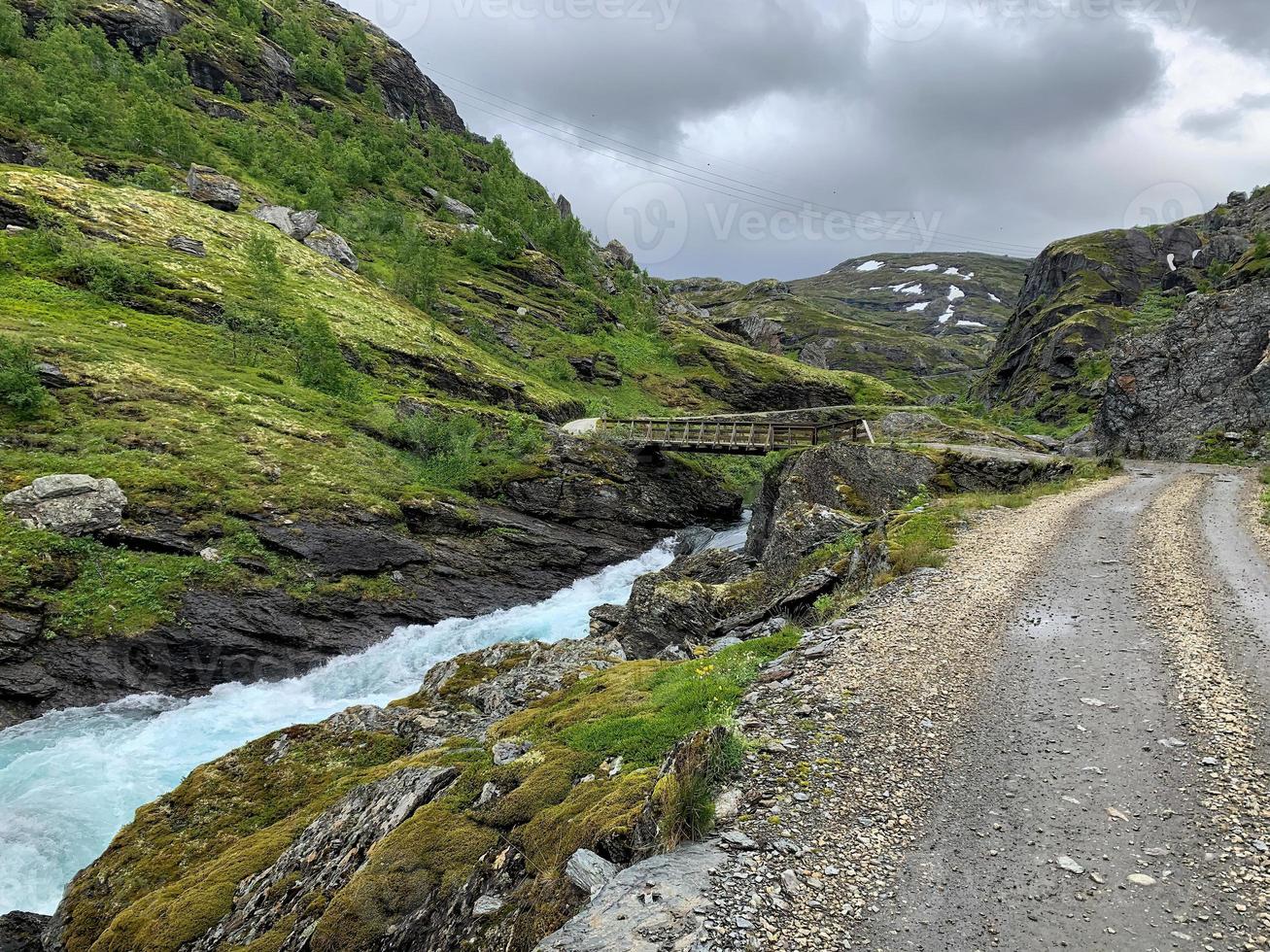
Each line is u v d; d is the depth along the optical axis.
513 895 6.87
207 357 47.25
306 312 62.62
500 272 122.88
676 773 6.96
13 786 18.05
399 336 69.31
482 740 12.70
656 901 5.56
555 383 93.94
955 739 8.35
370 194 130.25
